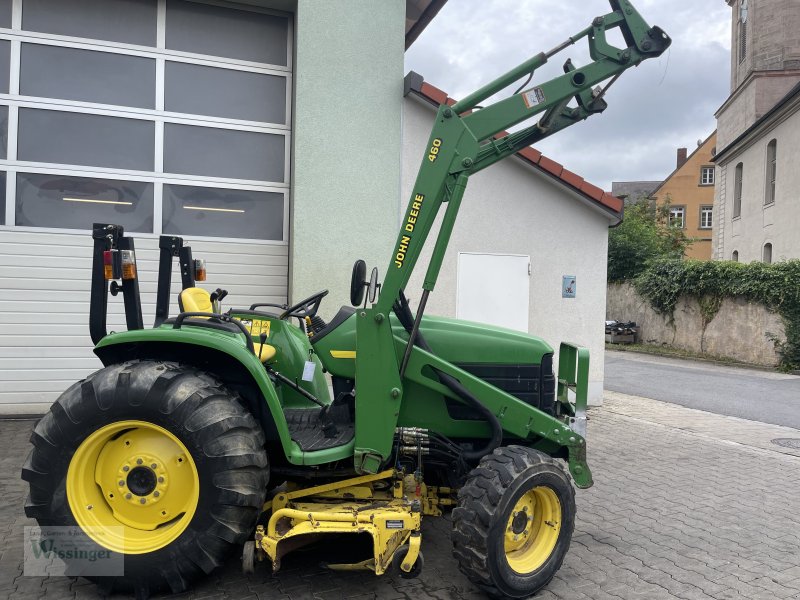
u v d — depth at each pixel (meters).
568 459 3.56
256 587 3.21
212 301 4.11
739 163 26.11
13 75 6.72
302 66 7.12
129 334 3.09
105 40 7.00
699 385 11.73
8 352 6.65
